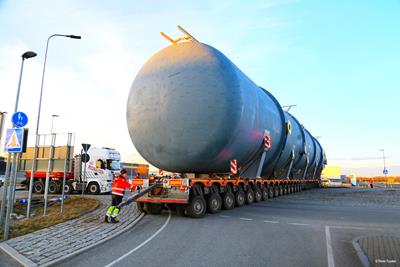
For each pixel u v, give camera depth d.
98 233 7.80
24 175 24.61
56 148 21.38
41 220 9.73
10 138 7.82
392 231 8.42
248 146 12.59
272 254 6.00
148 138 10.94
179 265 5.30
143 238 7.41
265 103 14.79
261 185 16.73
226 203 12.62
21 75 9.66
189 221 9.89
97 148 21.53
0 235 7.49
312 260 5.61
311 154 27.91
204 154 10.38
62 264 5.36
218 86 10.42
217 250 6.27
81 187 20.89
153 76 11.08
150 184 11.30
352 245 6.77
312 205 15.35
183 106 10.38
